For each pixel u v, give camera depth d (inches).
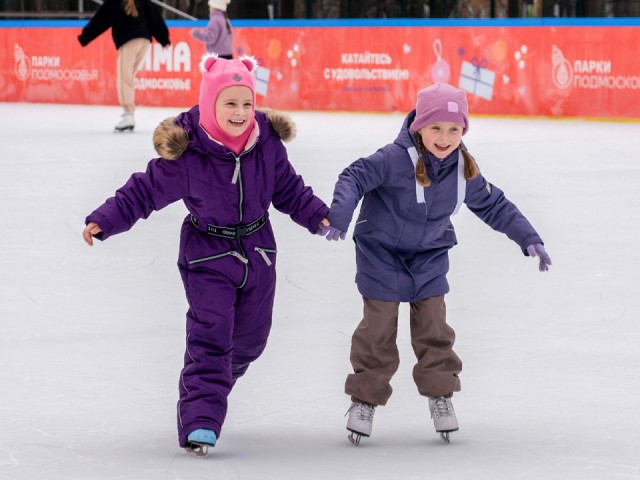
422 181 286.2
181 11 1828.2
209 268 284.8
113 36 1209.4
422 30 1467.8
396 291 290.4
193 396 275.6
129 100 1217.4
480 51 1428.4
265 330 296.7
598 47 1350.9
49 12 1829.5
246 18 1745.8
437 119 284.7
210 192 283.3
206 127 283.3
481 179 299.0
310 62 1550.2
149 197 282.8
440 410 288.2
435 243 296.5
